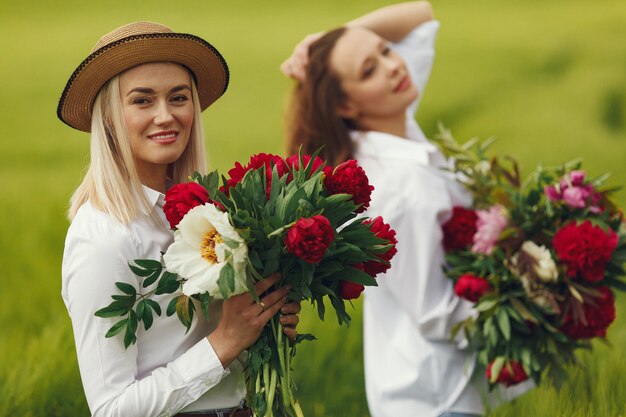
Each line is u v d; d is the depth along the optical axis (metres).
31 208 8.73
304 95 4.31
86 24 14.30
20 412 4.73
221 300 2.52
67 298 2.43
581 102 11.34
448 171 4.11
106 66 2.45
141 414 2.33
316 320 5.81
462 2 14.45
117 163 2.50
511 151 10.23
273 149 10.52
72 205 2.53
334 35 4.31
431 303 3.85
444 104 11.56
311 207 2.30
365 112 4.28
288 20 14.07
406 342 3.89
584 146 10.31
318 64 4.28
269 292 2.42
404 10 4.51
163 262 2.45
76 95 2.51
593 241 3.70
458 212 3.92
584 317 3.77
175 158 2.54
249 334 2.38
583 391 4.18
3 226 8.18
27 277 7.31
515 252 3.82
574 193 3.79
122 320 2.33
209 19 14.33
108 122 2.51
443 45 13.04
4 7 14.68
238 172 2.44
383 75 4.27
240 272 2.25
